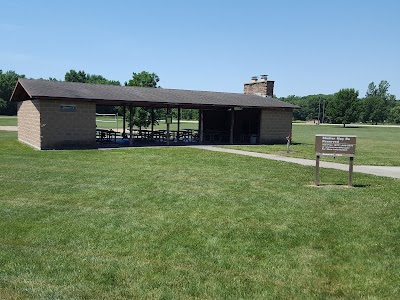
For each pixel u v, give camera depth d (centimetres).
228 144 2372
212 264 507
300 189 951
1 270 473
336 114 7119
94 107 1944
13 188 922
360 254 541
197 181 1045
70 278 457
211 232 625
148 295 420
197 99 2350
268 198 852
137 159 1500
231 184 1007
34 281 446
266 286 448
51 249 549
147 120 3644
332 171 1260
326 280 466
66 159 1454
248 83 3145
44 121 1811
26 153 1620
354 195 886
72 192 888
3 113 9081
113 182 1012
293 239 597
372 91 16700
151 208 762
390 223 674
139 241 584
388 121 11681
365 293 436
